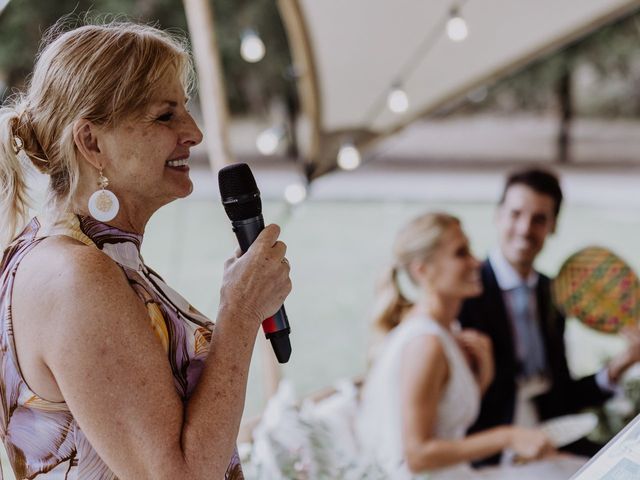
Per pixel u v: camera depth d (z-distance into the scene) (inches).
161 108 44.3
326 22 163.5
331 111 183.9
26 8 375.9
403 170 386.6
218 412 41.4
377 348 125.4
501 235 125.3
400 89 173.0
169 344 44.7
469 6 163.2
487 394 121.6
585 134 435.8
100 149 44.0
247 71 420.2
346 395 122.5
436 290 117.3
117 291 41.2
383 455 107.9
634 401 122.0
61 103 43.8
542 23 170.9
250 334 43.8
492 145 425.7
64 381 40.3
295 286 258.4
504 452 112.8
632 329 124.8
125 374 40.1
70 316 40.1
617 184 357.1
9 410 43.6
